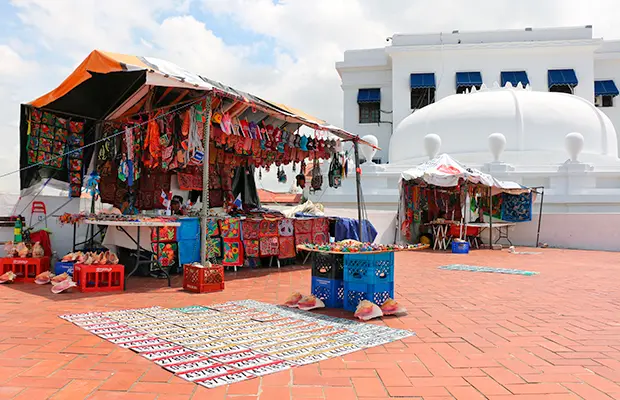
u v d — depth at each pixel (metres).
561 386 3.10
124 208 8.81
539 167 17.64
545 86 27.19
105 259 6.50
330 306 5.54
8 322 4.57
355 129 29.39
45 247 7.82
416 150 21.12
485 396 2.92
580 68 27.08
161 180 9.13
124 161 7.74
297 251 9.89
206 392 2.90
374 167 18.06
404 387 3.05
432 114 21.23
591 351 3.89
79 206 8.69
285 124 10.05
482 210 16.30
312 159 10.45
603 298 6.40
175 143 7.07
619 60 28.33
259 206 11.55
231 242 8.39
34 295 5.99
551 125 19.59
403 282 7.76
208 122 6.57
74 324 4.49
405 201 14.12
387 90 29.33
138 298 5.93
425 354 3.76
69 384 3.01
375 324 4.75
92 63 6.19
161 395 2.85
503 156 19.42
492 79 27.48
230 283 7.22
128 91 7.40
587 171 16.97
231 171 10.96
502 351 3.87
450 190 15.35
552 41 26.78
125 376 3.15
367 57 29.61
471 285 7.48
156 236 7.38
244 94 7.28
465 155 19.75
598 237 15.62
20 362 3.42
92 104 7.89
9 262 7.02
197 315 4.95
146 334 4.14
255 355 3.59
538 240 16.20
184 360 3.45
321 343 3.96
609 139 20.45
